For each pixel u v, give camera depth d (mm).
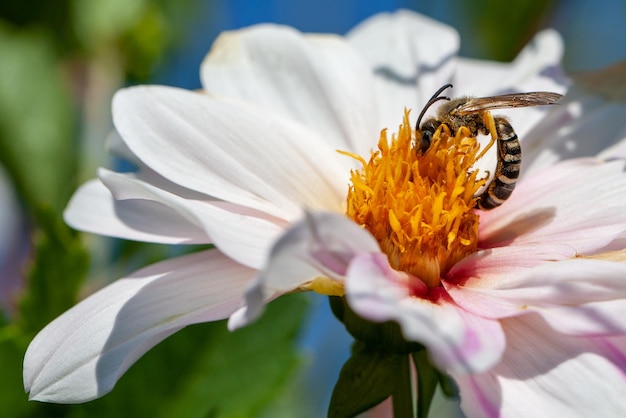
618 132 200
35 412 189
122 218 190
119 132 187
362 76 204
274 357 194
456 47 211
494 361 161
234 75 204
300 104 203
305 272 168
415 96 206
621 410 167
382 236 185
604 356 170
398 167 186
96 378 174
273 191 189
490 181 194
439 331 162
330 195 192
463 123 191
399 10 217
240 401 193
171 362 193
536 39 211
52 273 195
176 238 186
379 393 177
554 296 172
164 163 186
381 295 165
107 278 204
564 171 193
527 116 202
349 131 201
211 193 185
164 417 192
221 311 175
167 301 179
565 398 168
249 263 171
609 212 185
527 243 187
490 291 177
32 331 195
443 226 185
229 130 191
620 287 169
